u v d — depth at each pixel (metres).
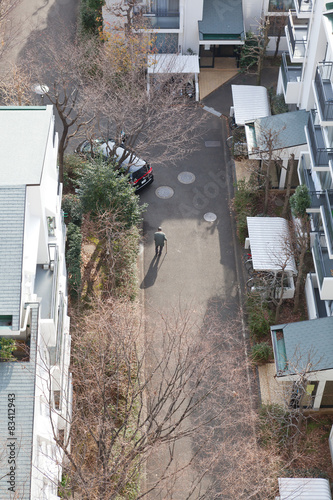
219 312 38.53
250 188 43.44
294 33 45.81
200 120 47.94
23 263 23.98
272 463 29.27
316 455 31.84
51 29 56.94
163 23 52.97
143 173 44.69
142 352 35.62
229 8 53.62
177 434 27.31
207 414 33.50
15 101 43.25
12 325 23.09
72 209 40.16
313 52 41.38
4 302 23.28
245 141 47.09
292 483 28.42
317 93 35.50
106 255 39.84
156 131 43.62
